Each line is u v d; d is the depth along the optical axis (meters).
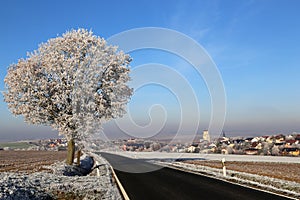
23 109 22.50
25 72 23.27
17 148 108.12
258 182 15.61
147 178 17.91
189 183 15.33
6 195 10.16
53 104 23.11
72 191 12.72
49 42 24.66
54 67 22.81
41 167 26.89
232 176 18.56
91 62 23.61
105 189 13.09
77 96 22.61
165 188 13.66
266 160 32.28
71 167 23.33
